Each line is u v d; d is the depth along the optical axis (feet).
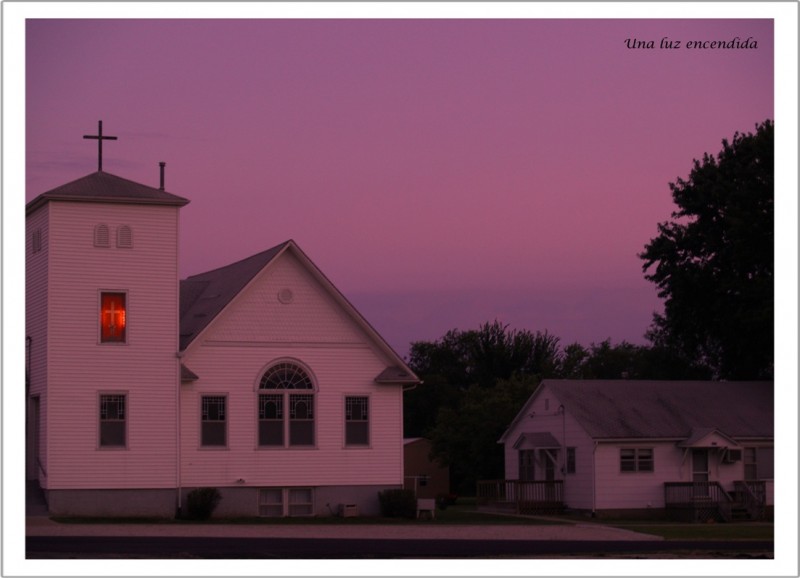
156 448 129.49
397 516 138.51
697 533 124.57
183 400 132.98
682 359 230.89
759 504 168.35
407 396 328.29
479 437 232.53
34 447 130.72
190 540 99.40
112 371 128.26
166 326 130.93
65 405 126.11
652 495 168.96
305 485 136.77
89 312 127.85
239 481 134.00
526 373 306.76
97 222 128.98
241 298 136.77
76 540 97.45
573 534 117.80
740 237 200.13
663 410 177.27
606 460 167.43
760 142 202.80
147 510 128.47
